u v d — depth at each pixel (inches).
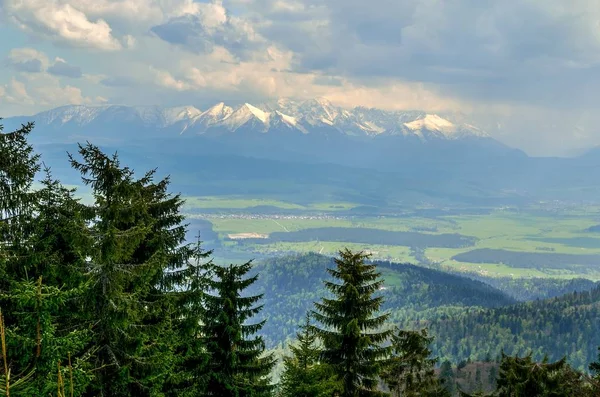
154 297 1075.3
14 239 915.4
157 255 952.3
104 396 855.1
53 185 1000.2
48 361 606.2
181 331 1076.5
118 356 874.1
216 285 1105.4
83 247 849.5
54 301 617.3
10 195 927.0
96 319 854.5
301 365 1139.9
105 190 934.4
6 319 794.2
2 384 488.1
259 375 1138.7
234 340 1074.7
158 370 912.3
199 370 1088.8
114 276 854.5
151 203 1181.1
